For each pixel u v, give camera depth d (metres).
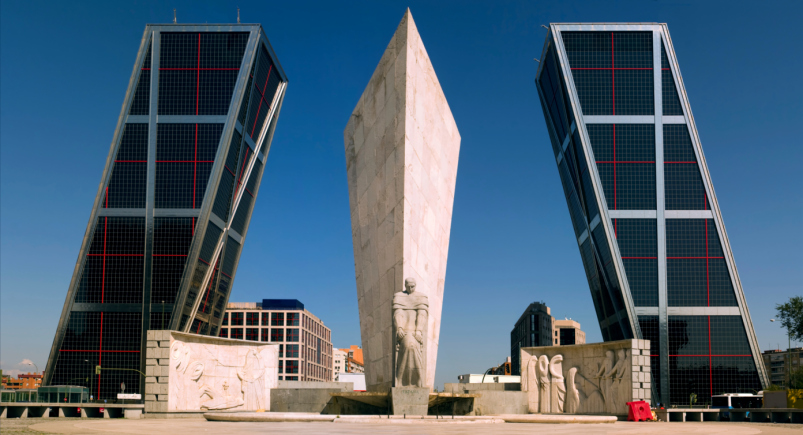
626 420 34.91
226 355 40.22
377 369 35.94
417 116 35.16
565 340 177.50
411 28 34.59
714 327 82.19
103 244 87.94
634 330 82.50
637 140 85.06
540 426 28.41
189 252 87.56
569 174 95.56
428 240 36.66
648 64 86.06
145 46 91.12
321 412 37.59
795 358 148.00
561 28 86.75
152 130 89.56
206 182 88.88
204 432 23.34
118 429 25.70
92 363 86.06
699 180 84.25
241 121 93.19
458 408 35.72
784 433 26.08
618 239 84.00
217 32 91.25
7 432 23.88
